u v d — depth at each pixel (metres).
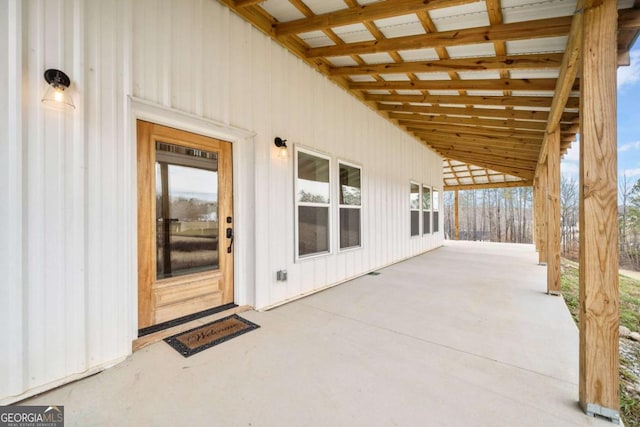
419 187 8.29
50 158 1.82
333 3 2.96
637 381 2.45
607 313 1.57
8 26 1.67
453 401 1.69
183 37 2.57
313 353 2.27
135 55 2.24
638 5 2.07
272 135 3.47
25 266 1.73
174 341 2.43
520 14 2.59
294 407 1.64
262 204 3.33
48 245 1.81
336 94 4.66
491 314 3.19
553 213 4.00
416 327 2.81
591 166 1.65
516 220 21.47
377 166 5.96
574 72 2.73
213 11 2.82
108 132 2.09
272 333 2.64
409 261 7.00
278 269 3.54
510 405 1.66
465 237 23.41
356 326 2.82
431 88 4.20
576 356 2.23
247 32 3.16
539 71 3.39
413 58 3.73
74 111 1.91
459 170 12.01
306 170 4.06
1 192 1.65
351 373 1.99
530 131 5.60
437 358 2.20
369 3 2.83
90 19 1.99
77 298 1.92
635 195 15.04
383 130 6.20
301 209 3.96
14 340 1.68
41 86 1.78
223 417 1.56
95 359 2.01
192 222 2.88
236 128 3.03
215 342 2.44
